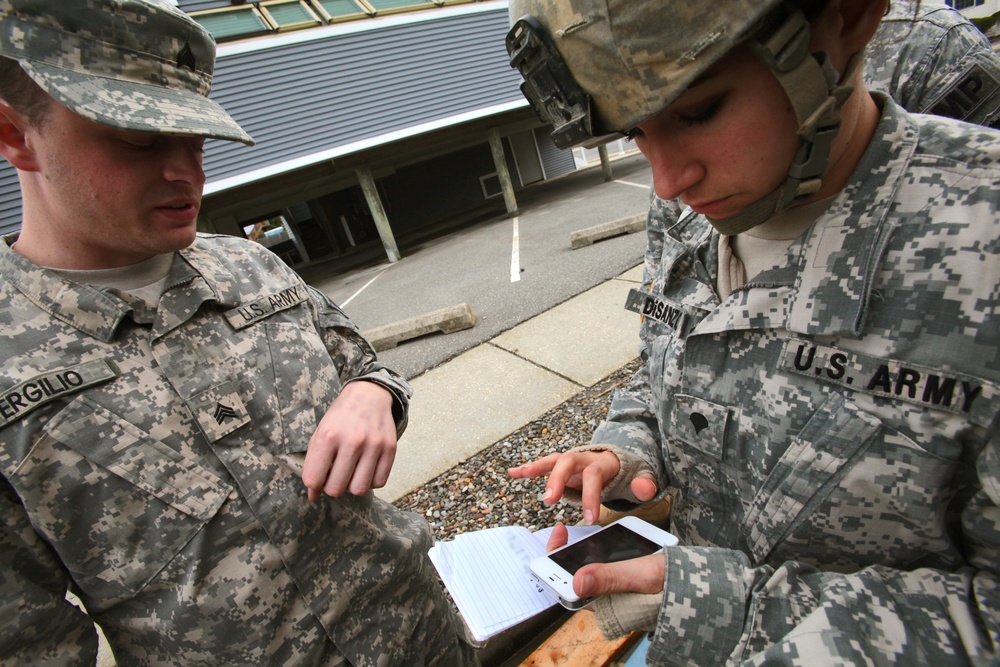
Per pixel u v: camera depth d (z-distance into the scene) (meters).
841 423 0.69
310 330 1.17
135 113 0.73
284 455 1.01
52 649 0.83
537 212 9.91
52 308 0.85
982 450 0.60
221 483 0.93
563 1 0.56
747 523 0.85
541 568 0.90
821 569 0.80
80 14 0.72
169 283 0.97
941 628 0.60
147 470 0.87
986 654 0.57
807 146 0.58
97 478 0.83
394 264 8.99
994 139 0.62
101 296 0.88
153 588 0.88
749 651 0.68
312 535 1.01
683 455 0.97
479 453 2.52
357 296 7.12
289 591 0.98
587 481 0.94
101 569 0.86
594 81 0.58
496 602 0.91
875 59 1.58
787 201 0.64
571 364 3.15
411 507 2.27
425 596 1.25
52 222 0.85
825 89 0.53
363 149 8.36
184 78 0.86
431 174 13.54
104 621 0.93
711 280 0.91
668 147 0.61
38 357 0.82
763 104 0.55
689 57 0.50
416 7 8.59
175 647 0.92
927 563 0.71
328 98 8.04
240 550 0.93
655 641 0.73
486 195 14.41
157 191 0.82
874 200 0.67
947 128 0.66
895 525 0.69
